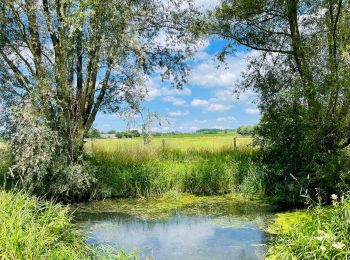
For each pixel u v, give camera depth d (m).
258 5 16.45
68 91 14.09
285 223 10.45
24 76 13.66
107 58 13.36
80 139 14.51
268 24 17.33
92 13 12.14
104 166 15.46
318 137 12.86
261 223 10.59
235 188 15.15
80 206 13.18
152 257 8.01
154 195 14.73
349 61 12.57
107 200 14.12
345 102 12.72
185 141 32.91
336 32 13.45
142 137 13.98
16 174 13.27
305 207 12.43
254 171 15.03
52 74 13.18
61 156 13.20
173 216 11.68
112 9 12.72
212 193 15.08
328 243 6.00
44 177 13.01
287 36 17.09
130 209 12.66
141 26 15.11
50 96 13.13
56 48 14.12
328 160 12.38
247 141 26.84
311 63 13.57
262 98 17.44
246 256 7.98
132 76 14.20
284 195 13.77
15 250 5.94
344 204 6.86
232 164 15.89
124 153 18.16
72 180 13.00
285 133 13.82
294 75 16.58
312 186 13.14
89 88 15.09
